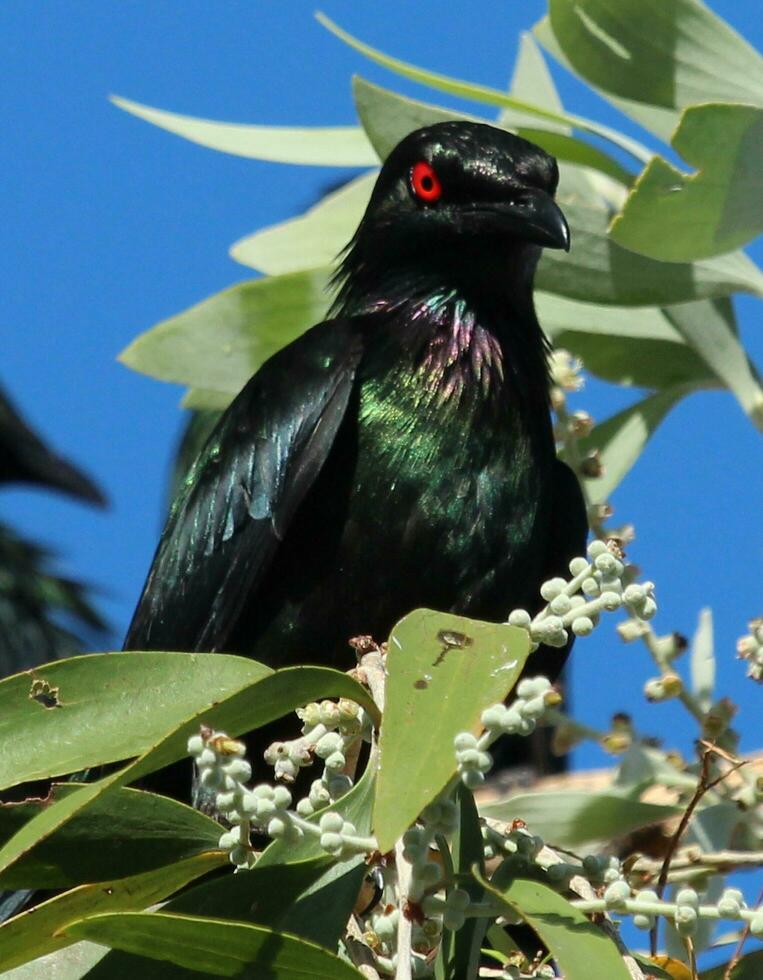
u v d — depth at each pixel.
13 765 6.08
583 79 9.98
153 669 6.26
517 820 6.54
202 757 5.41
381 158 10.95
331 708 6.22
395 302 10.49
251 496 9.95
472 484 9.82
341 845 5.59
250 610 10.04
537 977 6.53
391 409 9.95
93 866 6.26
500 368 10.18
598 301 10.43
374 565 9.77
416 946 6.12
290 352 10.28
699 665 9.53
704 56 9.84
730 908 5.65
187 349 11.15
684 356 11.06
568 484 10.38
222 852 6.31
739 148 8.66
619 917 6.82
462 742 5.30
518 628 5.89
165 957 5.68
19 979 6.29
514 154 10.49
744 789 8.73
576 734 9.59
